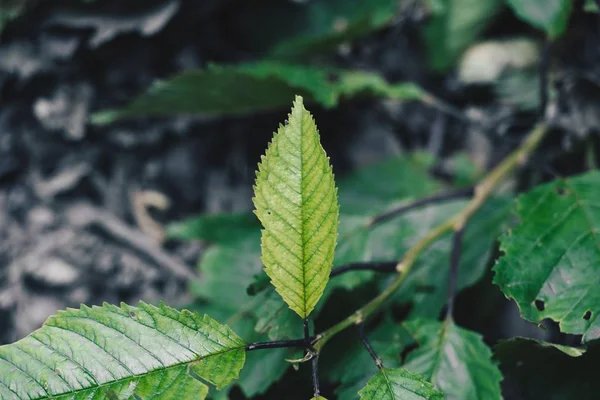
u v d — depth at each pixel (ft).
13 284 1.93
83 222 2.04
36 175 2.07
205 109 1.88
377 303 1.27
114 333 1.09
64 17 2.00
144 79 2.09
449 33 2.18
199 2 2.04
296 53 2.13
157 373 1.09
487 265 1.63
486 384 1.28
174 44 2.11
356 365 1.35
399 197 2.01
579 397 1.37
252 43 2.22
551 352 1.33
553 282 1.29
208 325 1.12
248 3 2.17
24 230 2.01
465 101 2.23
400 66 2.33
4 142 2.03
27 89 2.03
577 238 1.33
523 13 1.65
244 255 1.72
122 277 1.99
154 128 2.10
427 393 1.12
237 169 2.15
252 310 1.54
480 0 2.10
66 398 1.06
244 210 2.11
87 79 2.06
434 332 1.35
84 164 2.08
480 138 2.19
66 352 1.08
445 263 1.58
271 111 2.11
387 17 2.18
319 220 1.09
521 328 1.74
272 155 1.09
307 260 1.10
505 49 2.12
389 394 1.12
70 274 1.96
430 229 1.67
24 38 2.02
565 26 1.65
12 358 1.07
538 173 1.87
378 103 2.25
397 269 1.35
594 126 1.73
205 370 1.10
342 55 2.28
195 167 2.14
